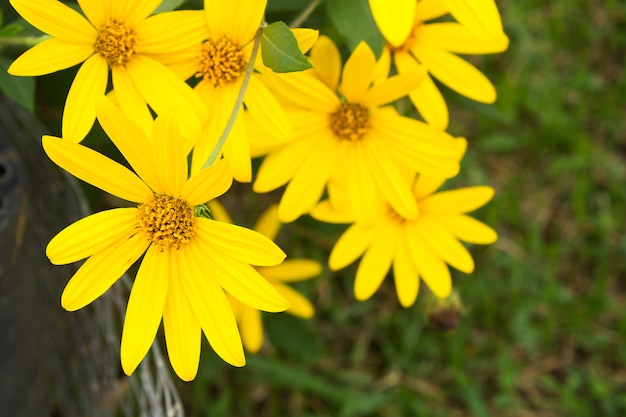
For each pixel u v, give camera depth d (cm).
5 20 58
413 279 60
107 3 50
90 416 70
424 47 56
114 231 49
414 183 59
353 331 78
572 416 77
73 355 69
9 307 61
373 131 55
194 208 50
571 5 86
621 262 82
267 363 73
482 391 78
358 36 54
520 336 77
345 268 77
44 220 67
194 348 50
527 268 79
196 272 50
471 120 83
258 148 54
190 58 52
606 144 86
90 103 50
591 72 88
